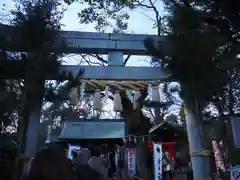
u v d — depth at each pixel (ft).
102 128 52.13
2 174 21.67
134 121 43.93
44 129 26.50
